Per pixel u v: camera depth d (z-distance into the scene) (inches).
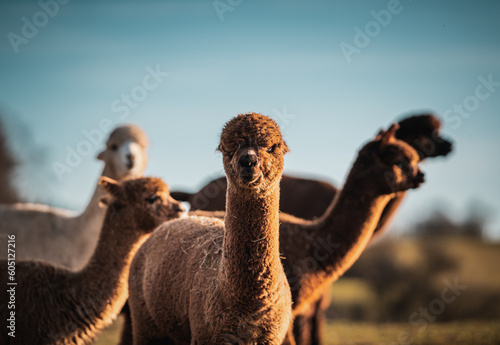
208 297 241.3
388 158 366.6
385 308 1112.2
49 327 320.5
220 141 232.1
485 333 565.0
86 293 328.2
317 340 482.6
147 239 319.3
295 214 498.0
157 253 293.4
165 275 277.7
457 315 1032.8
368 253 1247.5
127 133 511.8
